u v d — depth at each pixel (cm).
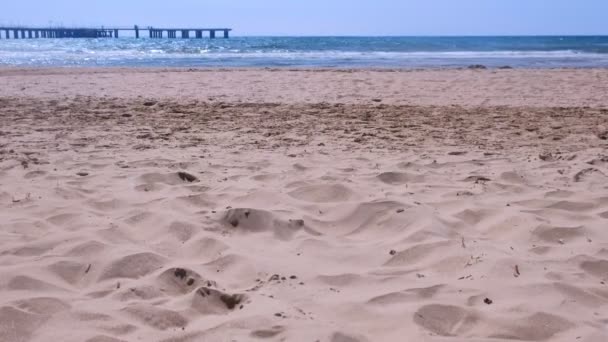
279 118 878
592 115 895
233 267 326
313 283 305
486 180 500
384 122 838
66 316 266
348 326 258
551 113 920
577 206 425
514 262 323
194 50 4450
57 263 324
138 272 324
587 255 335
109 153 619
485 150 636
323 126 803
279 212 406
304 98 1156
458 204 432
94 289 301
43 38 11600
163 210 415
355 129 777
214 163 567
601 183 488
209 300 287
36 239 362
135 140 698
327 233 389
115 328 256
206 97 1163
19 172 528
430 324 262
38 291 293
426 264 330
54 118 866
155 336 249
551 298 282
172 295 300
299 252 349
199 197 443
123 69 1984
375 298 283
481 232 384
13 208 422
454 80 1526
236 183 486
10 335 250
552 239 367
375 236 382
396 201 420
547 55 3525
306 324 255
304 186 468
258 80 1534
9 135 723
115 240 366
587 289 294
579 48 4716
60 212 412
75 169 543
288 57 3269
